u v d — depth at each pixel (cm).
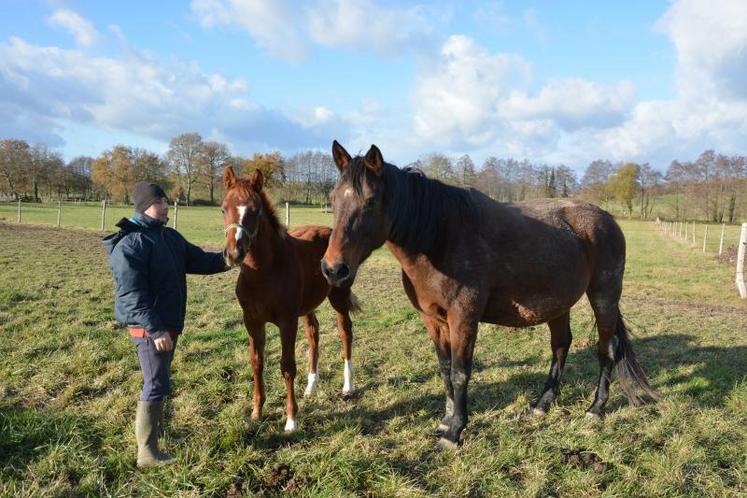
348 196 299
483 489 296
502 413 412
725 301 966
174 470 301
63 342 530
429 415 403
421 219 330
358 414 402
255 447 342
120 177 5722
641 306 859
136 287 291
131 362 482
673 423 379
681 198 5362
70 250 1367
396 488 289
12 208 3769
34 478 291
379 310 764
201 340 570
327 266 294
